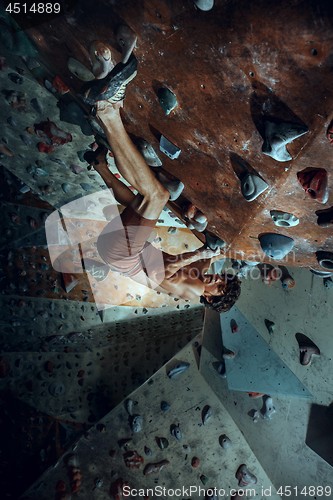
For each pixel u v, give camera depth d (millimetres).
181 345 5223
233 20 1600
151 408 4770
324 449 3928
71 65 2221
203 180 2354
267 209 2213
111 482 4477
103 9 1853
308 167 1898
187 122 2094
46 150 3107
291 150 1851
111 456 4578
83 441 4609
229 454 4629
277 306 3934
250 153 2008
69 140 2953
